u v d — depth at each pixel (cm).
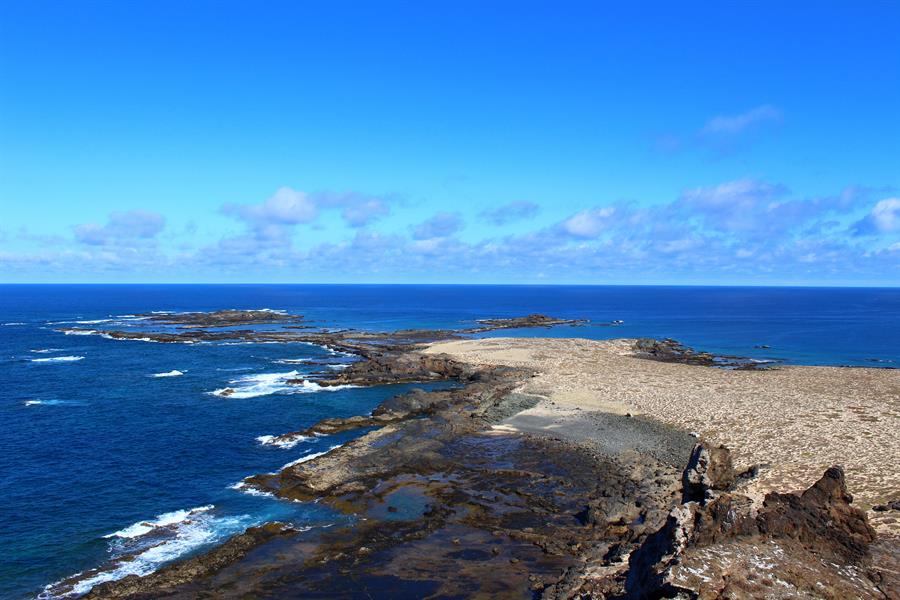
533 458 4016
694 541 2011
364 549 2794
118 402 5909
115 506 3369
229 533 3033
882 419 4419
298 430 4956
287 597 2402
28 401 5934
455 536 2922
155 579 2538
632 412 4978
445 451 4181
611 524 2986
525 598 2359
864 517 2184
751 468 3359
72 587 2541
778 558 1873
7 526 3112
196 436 4734
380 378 6919
